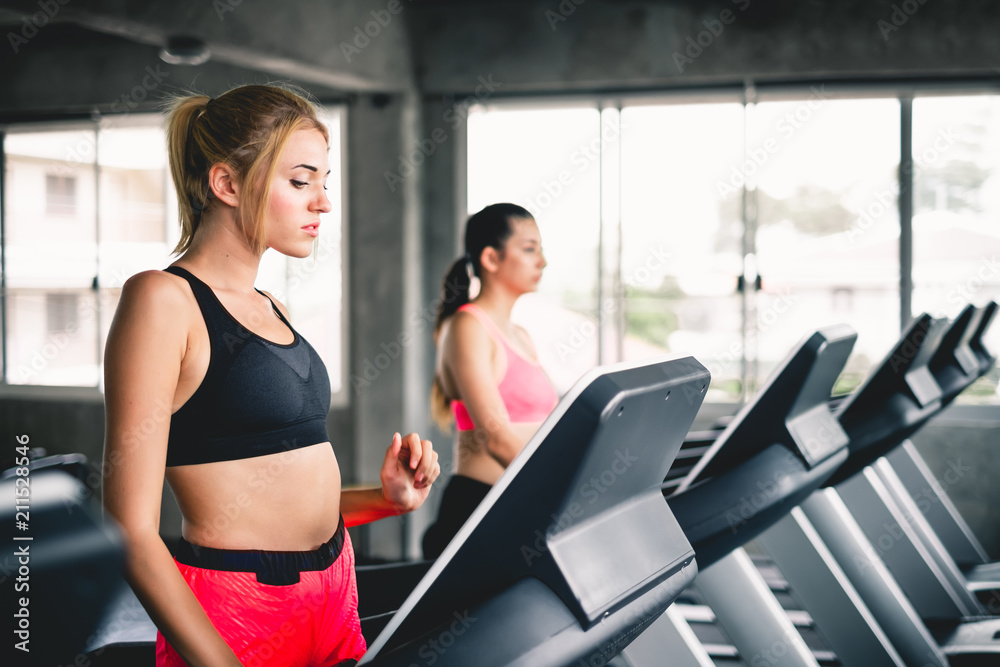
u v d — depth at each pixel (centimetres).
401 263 529
